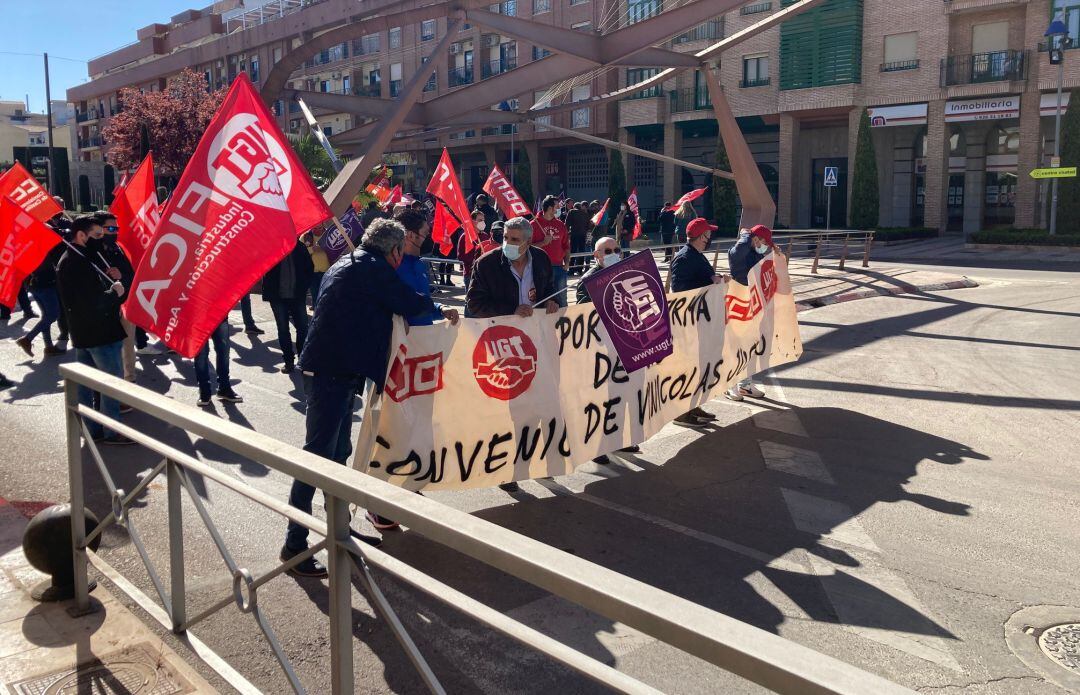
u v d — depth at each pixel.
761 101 39.56
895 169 38.97
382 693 3.28
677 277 7.24
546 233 11.32
